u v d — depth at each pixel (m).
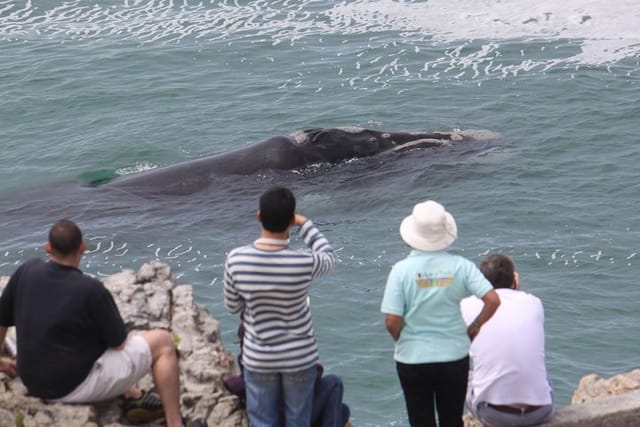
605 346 24.81
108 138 39.41
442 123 39.81
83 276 14.99
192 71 45.53
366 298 27.08
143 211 33.38
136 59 46.69
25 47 48.47
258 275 14.69
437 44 47.47
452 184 34.34
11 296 15.12
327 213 32.81
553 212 31.98
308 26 50.12
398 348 15.85
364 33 49.03
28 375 15.07
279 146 36.31
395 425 21.95
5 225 32.50
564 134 38.09
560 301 26.84
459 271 15.54
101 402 15.80
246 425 15.84
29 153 38.50
